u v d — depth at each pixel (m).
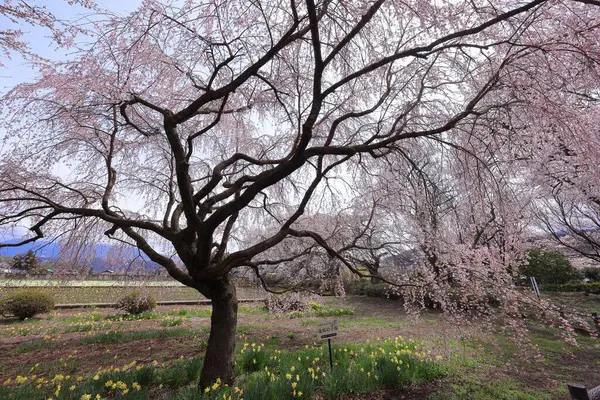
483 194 4.05
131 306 12.52
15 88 4.15
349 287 19.72
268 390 3.58
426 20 3.55
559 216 8.21
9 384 4.89
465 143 4.27
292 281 10.27
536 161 4.26
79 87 4.02
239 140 6.64
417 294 6.21
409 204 5.77
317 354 5.57
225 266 4.15
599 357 6.29
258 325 10.49
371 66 3.65
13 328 9.51
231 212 3.90
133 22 3.85
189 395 3.48
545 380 5.07
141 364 5.93
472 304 5.10
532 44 3.10
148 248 4.77
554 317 4.75
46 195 5.20
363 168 5.82
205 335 8.59
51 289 14.65
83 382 4.88
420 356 5.62
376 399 4.20
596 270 13.62
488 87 3.72
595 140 3.15
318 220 7.55
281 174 3.85
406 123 4.75
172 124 3.87
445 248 5.29
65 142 4.94
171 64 4.42
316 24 3.16
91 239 6.02
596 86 3.63
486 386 4.75
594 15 3.77
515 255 5.64
